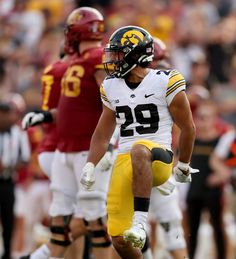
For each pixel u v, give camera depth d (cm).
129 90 2447
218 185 3922
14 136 4097
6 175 4050
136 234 2298
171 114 2452
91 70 2903
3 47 5941
